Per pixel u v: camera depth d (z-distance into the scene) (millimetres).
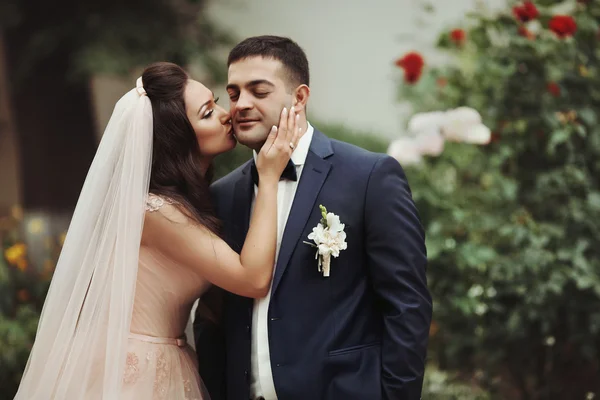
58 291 2426
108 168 2451
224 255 2354
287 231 2340
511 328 3629
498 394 3838
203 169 2605
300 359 2283
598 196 3684
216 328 2635
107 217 2428
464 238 3877
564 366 3719
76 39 8031
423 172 3984
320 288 2314
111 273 2400
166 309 2504
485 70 3996
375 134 8523
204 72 8781
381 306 2369
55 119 8367
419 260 2303
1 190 8680
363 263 2348
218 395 2590
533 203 3838
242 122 2365
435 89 4395
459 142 3902
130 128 2436
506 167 3939
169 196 2430
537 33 4039
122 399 2352
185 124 2471
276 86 2338
